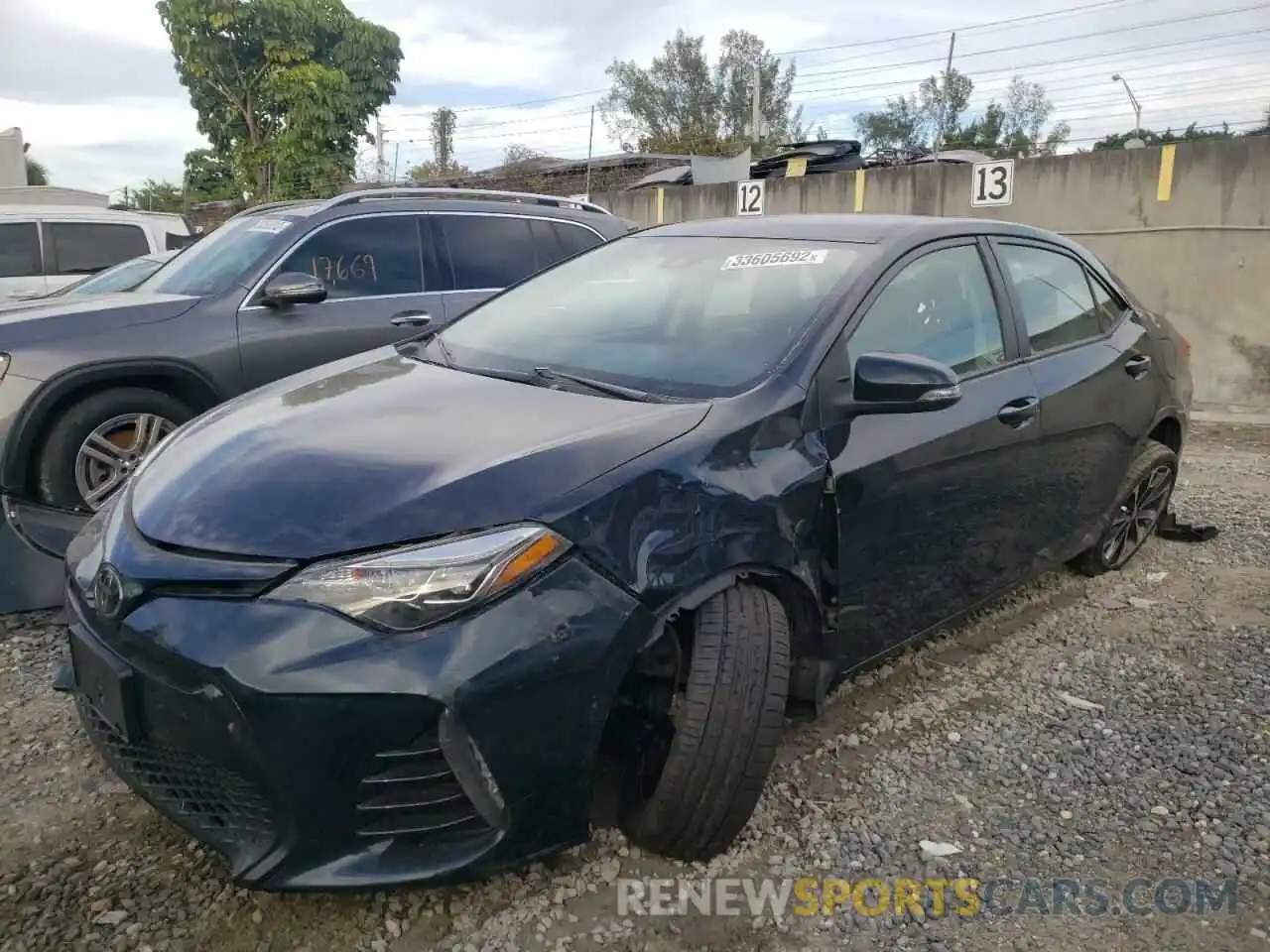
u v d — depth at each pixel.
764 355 3.09
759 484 2.74
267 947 2.44
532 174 22.81
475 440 2.64
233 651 2.21
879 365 2.96
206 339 5.12
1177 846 2.91
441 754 2.27
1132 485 4.77
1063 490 4.13
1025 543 3.96
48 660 3.95
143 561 2.38
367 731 2.19
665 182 17.58
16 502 4.56
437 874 2.29
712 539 2.60
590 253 4.23
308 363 5.47
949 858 2.84
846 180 13.34
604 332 3.48
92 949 2.42
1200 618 4.55
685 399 2.95
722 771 2.61
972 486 3.50
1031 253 4.23
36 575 4.29
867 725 3.55
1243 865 2.83
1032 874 2.79
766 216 4.12
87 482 4.79
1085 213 11.40
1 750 3.29
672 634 2.65
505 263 6.30
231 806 2.35
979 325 3.76
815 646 3.01
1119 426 4.45
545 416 2.81
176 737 2.31
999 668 4.03
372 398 3.07
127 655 2.38
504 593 2.28
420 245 6.01
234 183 18.91
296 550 2.29
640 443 2.62
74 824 2.91
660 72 45.66
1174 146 10.73
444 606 2.24
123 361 4.84
